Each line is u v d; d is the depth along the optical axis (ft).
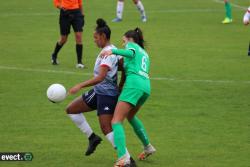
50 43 185.37
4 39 191.01
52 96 82.28
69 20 150.82
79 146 93.40
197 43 187.83
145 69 81.41
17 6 262.06
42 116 110.22
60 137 97.91
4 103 118.52
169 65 155.74
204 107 117.50
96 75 82.02
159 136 99.19
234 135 100.12
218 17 241.14
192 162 86.43
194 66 154.81
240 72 148.56
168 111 114.52
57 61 158.51
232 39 195.72
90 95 84.53
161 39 193.67
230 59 164.35
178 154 90.17
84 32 204.64
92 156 88.94
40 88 130.52
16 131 100.83
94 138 85.61
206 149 92.58
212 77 142.82
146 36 198.39
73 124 105.50
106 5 267.80
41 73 144.97
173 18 237.25
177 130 102.73
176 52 173.47
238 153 90.74
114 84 82.48
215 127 104.68
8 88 130.21
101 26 81.76
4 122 105.91
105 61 79.61
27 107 115.96
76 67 152.35
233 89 131.85
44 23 221.87
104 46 81.87
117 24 220.23
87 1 280.10
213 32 207.92
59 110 114.52
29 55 167.22
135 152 91.04
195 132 101.71
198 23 226.38
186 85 134.82
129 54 79.25
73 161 86.48
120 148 79.05
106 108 81.87
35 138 97.09
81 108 85.10
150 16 240.94
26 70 148.05
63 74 144.25
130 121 84.12
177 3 277.44
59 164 85.10
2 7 258.98
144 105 118.21
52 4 267.80
